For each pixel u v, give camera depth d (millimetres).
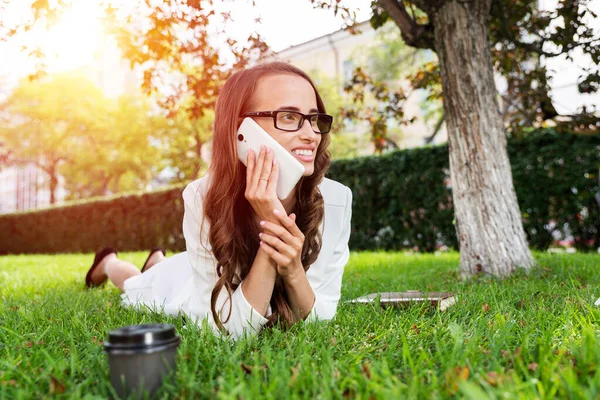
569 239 6430
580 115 4988
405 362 1333
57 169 25453
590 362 1239
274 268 1758
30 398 1166
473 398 939
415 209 7684
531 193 6531
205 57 4551
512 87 5207
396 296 2494
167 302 2488
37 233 14570
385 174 7996
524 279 3344
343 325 1902
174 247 10859
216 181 1789
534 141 6523
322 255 2082
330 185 2170
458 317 2049
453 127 3906
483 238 3734
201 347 1521
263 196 1643
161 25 4141
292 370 1256
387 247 8055
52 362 1347
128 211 11836
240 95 1749
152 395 1130
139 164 21656
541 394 1054
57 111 21250
